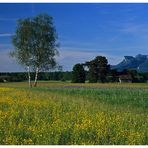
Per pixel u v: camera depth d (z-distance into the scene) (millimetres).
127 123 15922
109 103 29797
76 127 14062
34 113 19469
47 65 76750
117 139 12641
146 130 14406
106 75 128500
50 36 76625
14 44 76500
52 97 31703
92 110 21125
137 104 28812
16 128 14266
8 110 20594
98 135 13094
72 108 22047
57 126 14336
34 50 76562
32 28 76375
